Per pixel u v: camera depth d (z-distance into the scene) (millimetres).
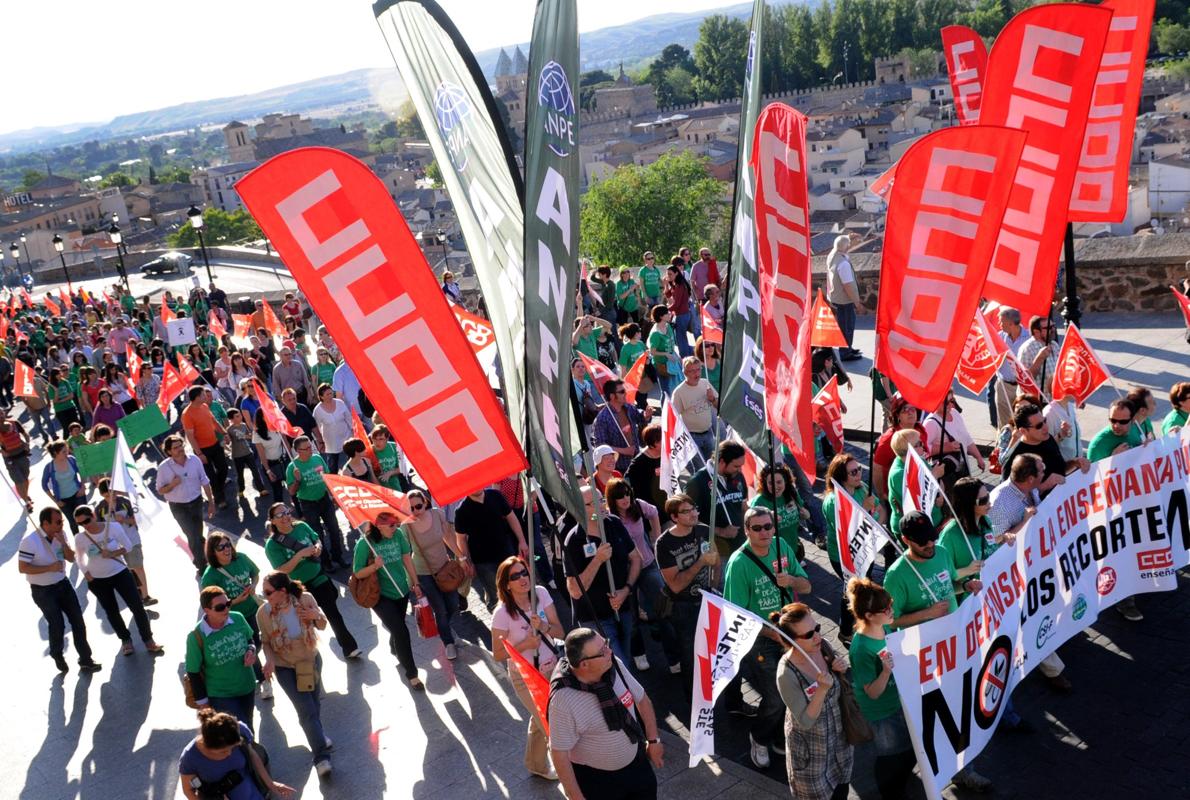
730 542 9547
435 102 6883
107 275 68375
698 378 12188
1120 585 8641
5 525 17547
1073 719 7855
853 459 9367
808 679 6410
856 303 16812
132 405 20609
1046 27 9328
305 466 13000
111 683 11117
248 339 23453
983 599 7234
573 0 5883
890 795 7070
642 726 6656
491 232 7070
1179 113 128625
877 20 183000
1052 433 10289
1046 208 9797
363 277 6164
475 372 6434
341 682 10328
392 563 9703
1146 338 15547
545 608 8445
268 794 7469
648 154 163625
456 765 8578
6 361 28375
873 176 126688
